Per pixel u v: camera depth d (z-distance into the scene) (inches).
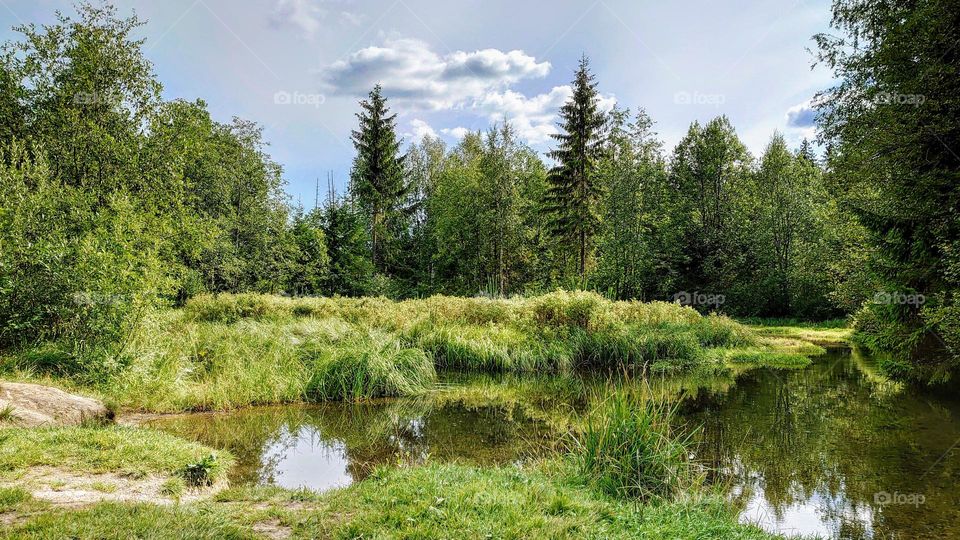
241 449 304.2
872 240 494.9
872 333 647.8
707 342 786.8
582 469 232.1
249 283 1189.1
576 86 1215.6
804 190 1421.0
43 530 139.9
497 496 181.9
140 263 432.1
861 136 536.7
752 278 1403.8
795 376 578.2
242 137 1227.2
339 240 1571.1
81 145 620.1
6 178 415.5
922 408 415.5
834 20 594.2
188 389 395.9
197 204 1052.5
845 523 215.3
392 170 1505.9
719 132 1487.5
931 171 452.4
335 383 447.8
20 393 280.8
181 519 155.5
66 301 377.7
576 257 1363.2
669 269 1304.1
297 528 157.6
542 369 599.8
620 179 1222.9
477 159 1571.1
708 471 277.3
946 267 428.1
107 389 359.3
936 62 441.4
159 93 689.0
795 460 294.5
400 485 194.1
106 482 200.7
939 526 211.8
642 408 241.0
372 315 709.9
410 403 437.1
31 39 649.6
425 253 1669.5
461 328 660.7
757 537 178.2
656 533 165.8
